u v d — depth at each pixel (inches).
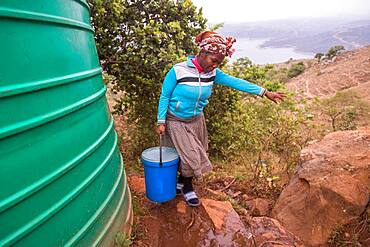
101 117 90.7
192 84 109.3
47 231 66.5
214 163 201.6
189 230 115.6
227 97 212.2
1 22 54.7
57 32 68.1
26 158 60.7
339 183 116.0
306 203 123.0
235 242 111.7
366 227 110.7
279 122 193.3
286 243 114.3
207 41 104.2
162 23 182.5
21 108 59.1
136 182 148.9
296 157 167.9
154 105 192.5
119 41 178.2
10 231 58.8
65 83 70.2
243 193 159.0
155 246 107.3
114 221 93.7
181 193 134.1
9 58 56.4
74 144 73.8
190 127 118.7
